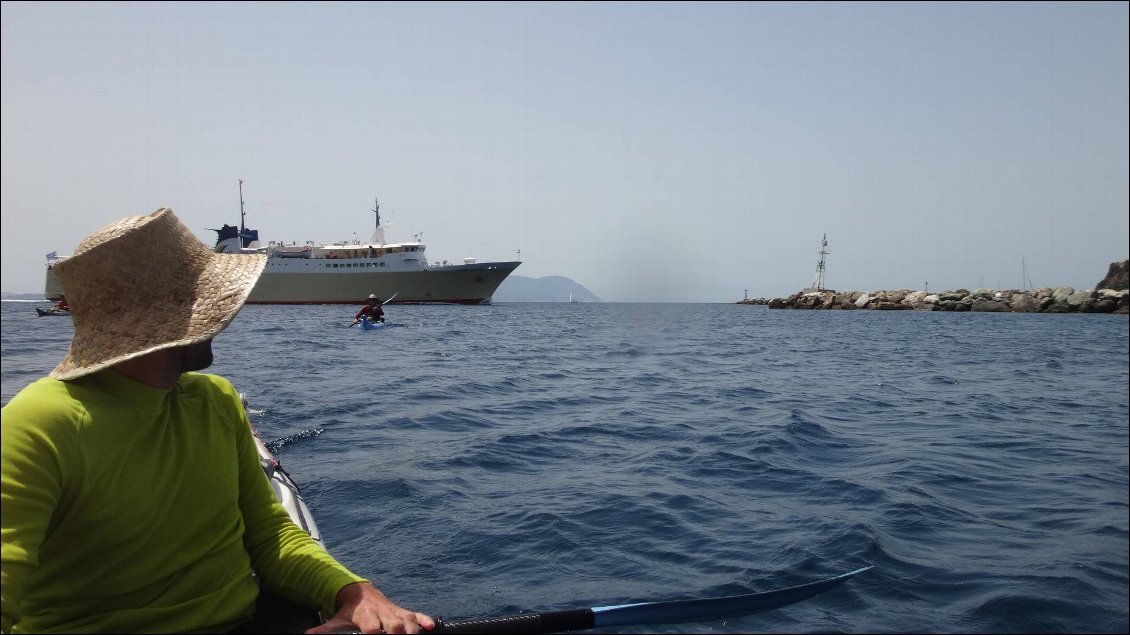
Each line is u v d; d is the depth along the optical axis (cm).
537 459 801
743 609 346
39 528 197
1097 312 8081
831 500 641
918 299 9806
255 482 269
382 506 607
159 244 230
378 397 1239
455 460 779
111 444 211
